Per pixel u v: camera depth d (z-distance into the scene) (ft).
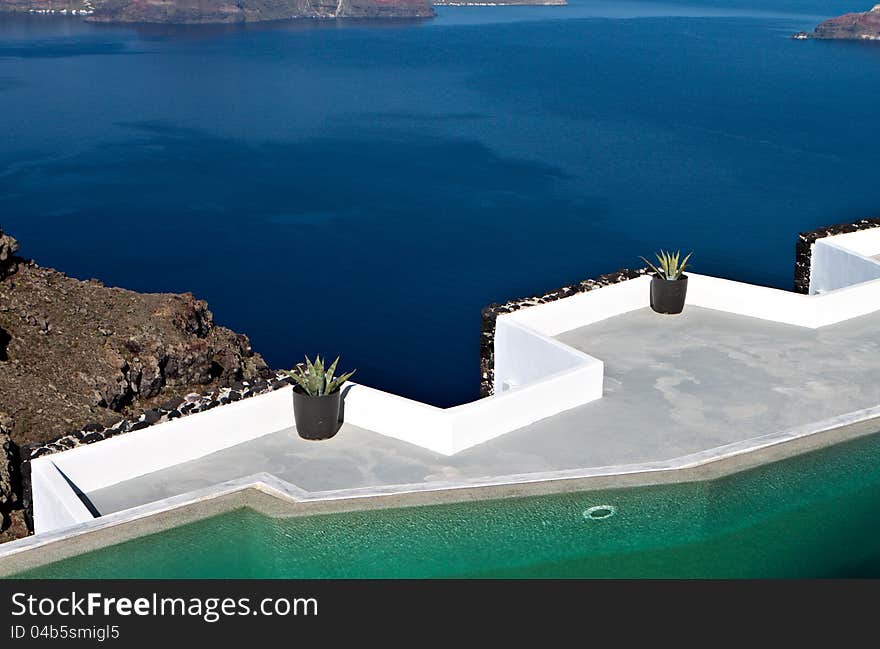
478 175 278.05
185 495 27.84
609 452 31.37
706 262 192.65
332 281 191.21
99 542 25.59
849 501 28.19
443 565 24.85
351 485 29.71
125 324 95.35
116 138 341.41
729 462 30.19
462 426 31.50
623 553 25.59
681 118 372.58
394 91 466.70
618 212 234.17
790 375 36.94
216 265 202.59
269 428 33.19
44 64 581.94
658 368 37.65
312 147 326.44
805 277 50.34
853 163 285.64
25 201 250.98
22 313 91.91
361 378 142.41
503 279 190.08
